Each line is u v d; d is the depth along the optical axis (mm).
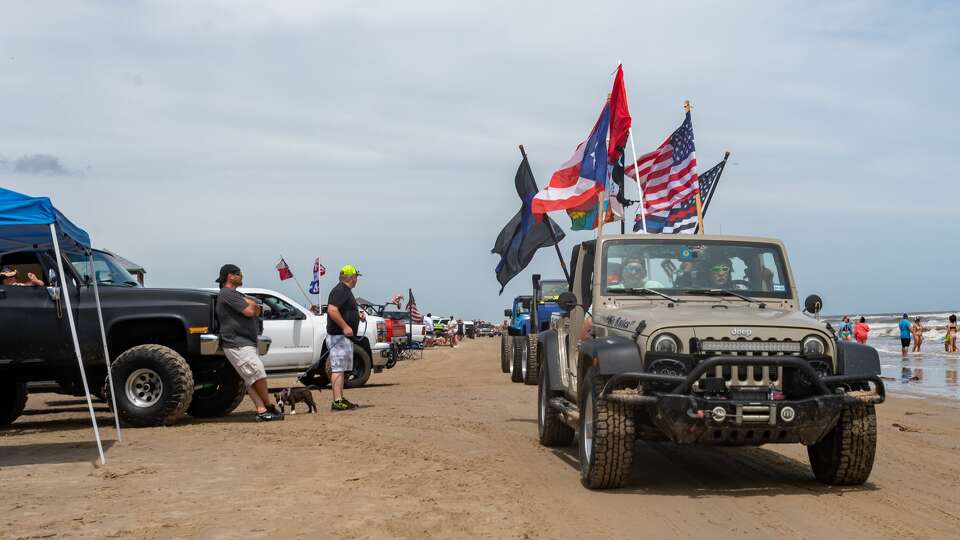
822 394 6441
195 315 11312
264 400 11586
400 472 7617
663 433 6809
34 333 10797
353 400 14875
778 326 6730
